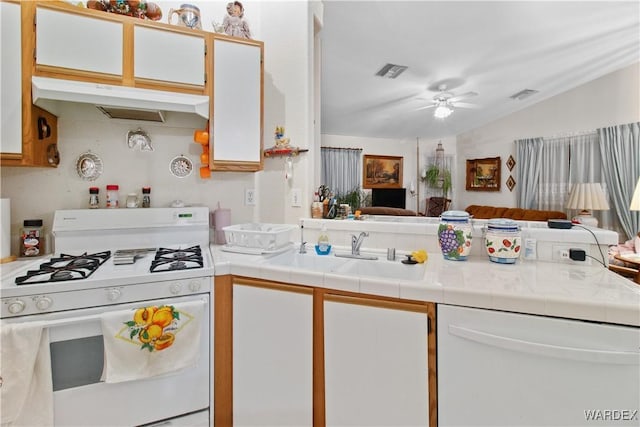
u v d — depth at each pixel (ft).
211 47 5.30
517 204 16.79
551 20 8.66
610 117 13.03
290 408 4.03
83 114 5.35
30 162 4.39
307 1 6.16
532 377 2.88
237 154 5.53
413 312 3.33
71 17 4.51
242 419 4.32
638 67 12.13
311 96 6.41
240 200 6.56
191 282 4.14
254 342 4.25
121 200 5.69
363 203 18.33
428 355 3.29
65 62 4.48
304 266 5.26
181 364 3.94
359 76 11.26
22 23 4.31
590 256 4.22
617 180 12.71
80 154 5.41
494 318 3.01
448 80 12.00
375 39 8.98
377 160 19.66
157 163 5.94
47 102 4.71
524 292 3.00
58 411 3.52
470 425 3.13
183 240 5.78
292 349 4.00
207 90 5.28
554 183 15.11
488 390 3.04
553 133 15.12
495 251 4.30
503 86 13.28
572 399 2.78
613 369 2.67
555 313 2.83
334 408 3.76
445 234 4.54
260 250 5.08
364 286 3.57
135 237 5.45
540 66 11.63
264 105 6.48
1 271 4.05
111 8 4.97
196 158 6.23
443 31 8.75
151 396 3.93
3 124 4.23
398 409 3.43
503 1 7.68
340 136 18.84
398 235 5.28
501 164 17.62
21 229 4.90
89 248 5.15
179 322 3.91
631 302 2.69
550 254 4.39
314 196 6.46
